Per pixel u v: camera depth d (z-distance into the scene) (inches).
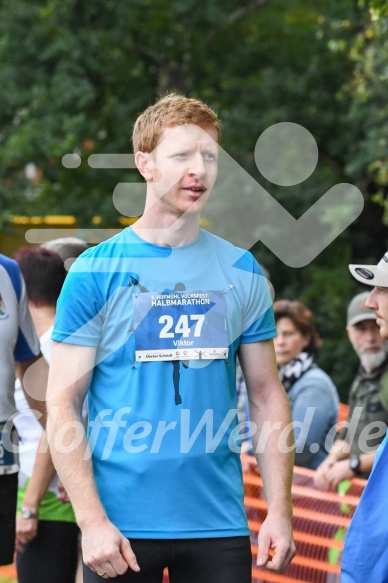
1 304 401.7
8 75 1240.8
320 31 1205.1
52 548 439.2
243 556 316.8
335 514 452.4
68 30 1248.8
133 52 1298.0
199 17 1290.6
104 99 1279.5
